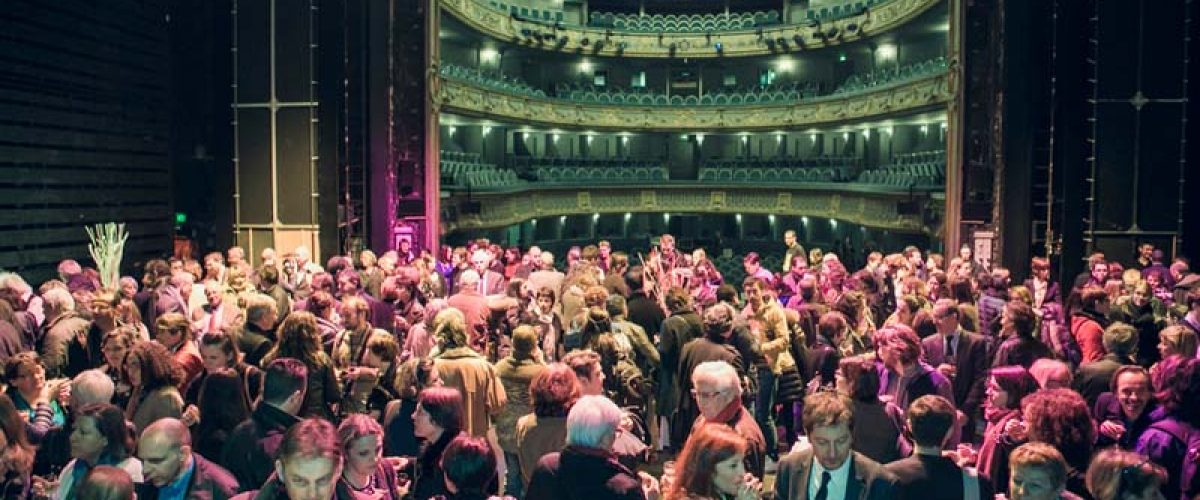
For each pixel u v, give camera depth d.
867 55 37.44
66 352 8.34
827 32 35.53
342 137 18.11
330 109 17.98
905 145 34.09
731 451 4.19
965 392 8.03
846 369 6.23
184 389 6.68
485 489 4.71
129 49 17.52
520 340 7.54
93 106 16.52
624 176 39.31
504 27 34.59
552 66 40.56
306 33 17.70
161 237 18.55
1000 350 7.72
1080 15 17.47
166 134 18.67
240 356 6.78
